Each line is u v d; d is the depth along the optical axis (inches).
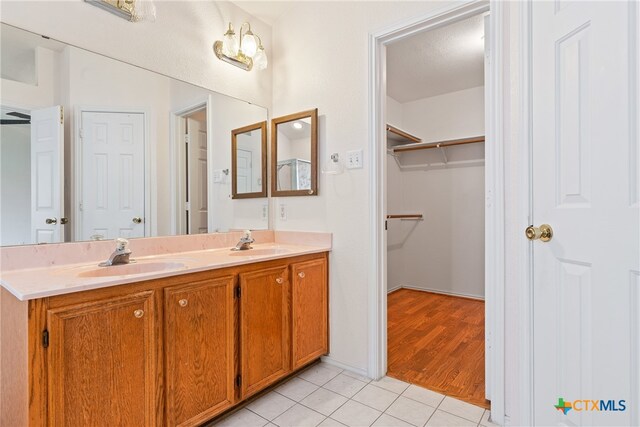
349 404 69.4
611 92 38.1
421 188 166.1
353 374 82.4
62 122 61.1
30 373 40.9
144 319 51.4
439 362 88.7
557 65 46.7
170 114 76.7
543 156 49.7
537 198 51.1
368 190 80.7
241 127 92.8
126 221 69.6
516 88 60.9
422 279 166.2
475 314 128.8
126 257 62.8
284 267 75.7
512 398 61.4
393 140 165.8
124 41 68.8
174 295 55.1
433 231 162.7
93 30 64.3
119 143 68.6
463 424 62.8
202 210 83.5
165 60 75.7
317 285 84.6
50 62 59.5
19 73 56.4
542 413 49.9
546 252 48.9
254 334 68.8
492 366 63.8
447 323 119.0
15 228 56.0
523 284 53.8
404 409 67.6
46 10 58.5
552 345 47.9
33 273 53.2
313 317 83.4
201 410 58.8
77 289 43.8
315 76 90.9
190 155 80.9
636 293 35.6
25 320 41.6
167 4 76.0
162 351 53.9
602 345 39.5
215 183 86.4
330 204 87.7
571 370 44.4
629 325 36.3
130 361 49.8
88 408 45.4
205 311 59.7
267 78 100.0
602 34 39.2
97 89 65.2
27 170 57.5
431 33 104.3
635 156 35.5
